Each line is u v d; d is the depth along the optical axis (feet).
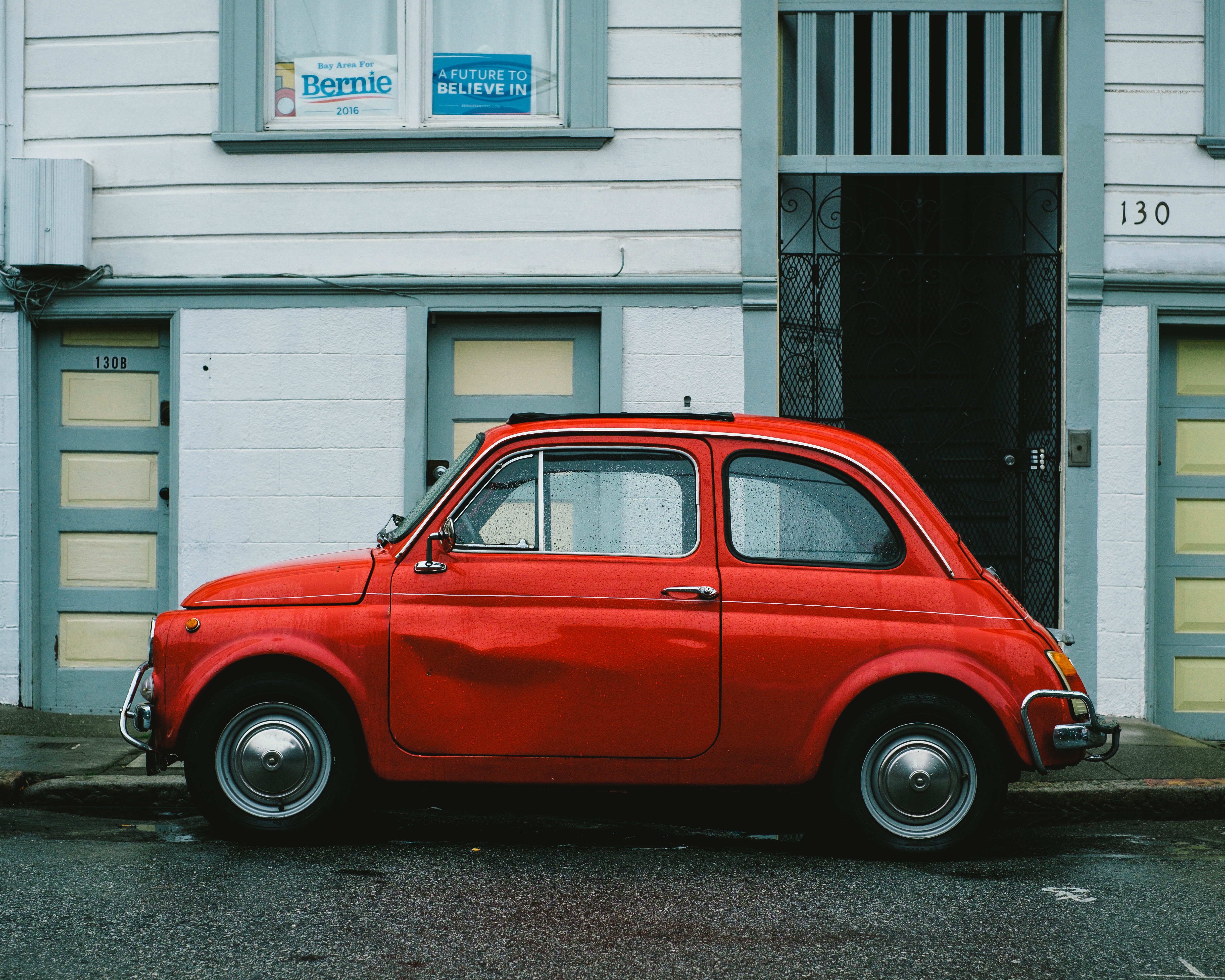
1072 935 13.10
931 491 26.30
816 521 16.58
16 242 25.53
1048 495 25.98
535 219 26.00
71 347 26.55
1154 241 25.95
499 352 26.45
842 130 26.58
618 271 25.94
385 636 16.19
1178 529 26.35
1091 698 24.66
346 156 26.08
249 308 26.00
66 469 26.55
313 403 25.96
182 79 26.13
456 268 25.99
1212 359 26.48
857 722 16.08
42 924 12.98
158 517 26.55
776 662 16.02
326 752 16.37
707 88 26.04
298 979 11.51
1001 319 26.27
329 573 16.62
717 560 16.39
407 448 25.89
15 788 19.45
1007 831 18.33
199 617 16.44
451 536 16.44
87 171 25.90
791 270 26.45
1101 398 25.80
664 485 16.66
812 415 26.37
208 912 13.47
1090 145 25.86
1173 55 25.96
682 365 25.85
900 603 16.20
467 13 26.73
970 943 12.81
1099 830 18.53
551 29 26.76
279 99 26.78
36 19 26.23
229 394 25.96
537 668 16.11
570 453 16.76
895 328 26.40
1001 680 15.99
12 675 26.22
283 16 26.76
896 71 27.04
